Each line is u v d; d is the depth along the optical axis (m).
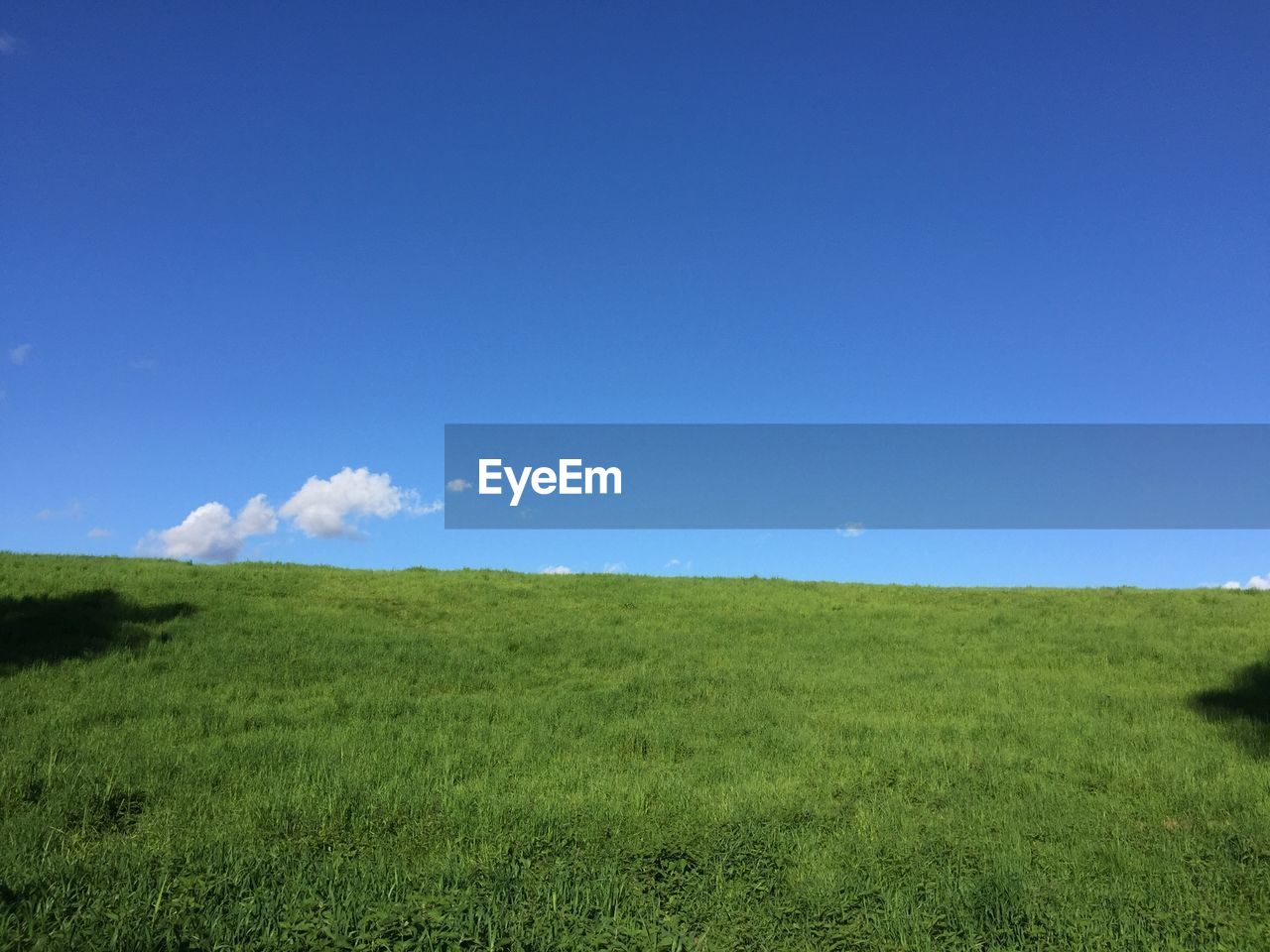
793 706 16.88
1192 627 25.47
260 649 19.98
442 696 17.41
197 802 10.47
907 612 29.08
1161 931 7.49
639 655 22.41
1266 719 15.91
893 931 7.43
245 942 6.77
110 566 28.38
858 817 10.56
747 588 33.56
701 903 7.91
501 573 34.50
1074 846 9.65
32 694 15.89
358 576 31.11
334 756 12.70
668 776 12.10
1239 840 9.48
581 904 7.70
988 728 15.38
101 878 7.80
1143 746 14.20
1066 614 28.31
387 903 7.27
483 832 9.49
